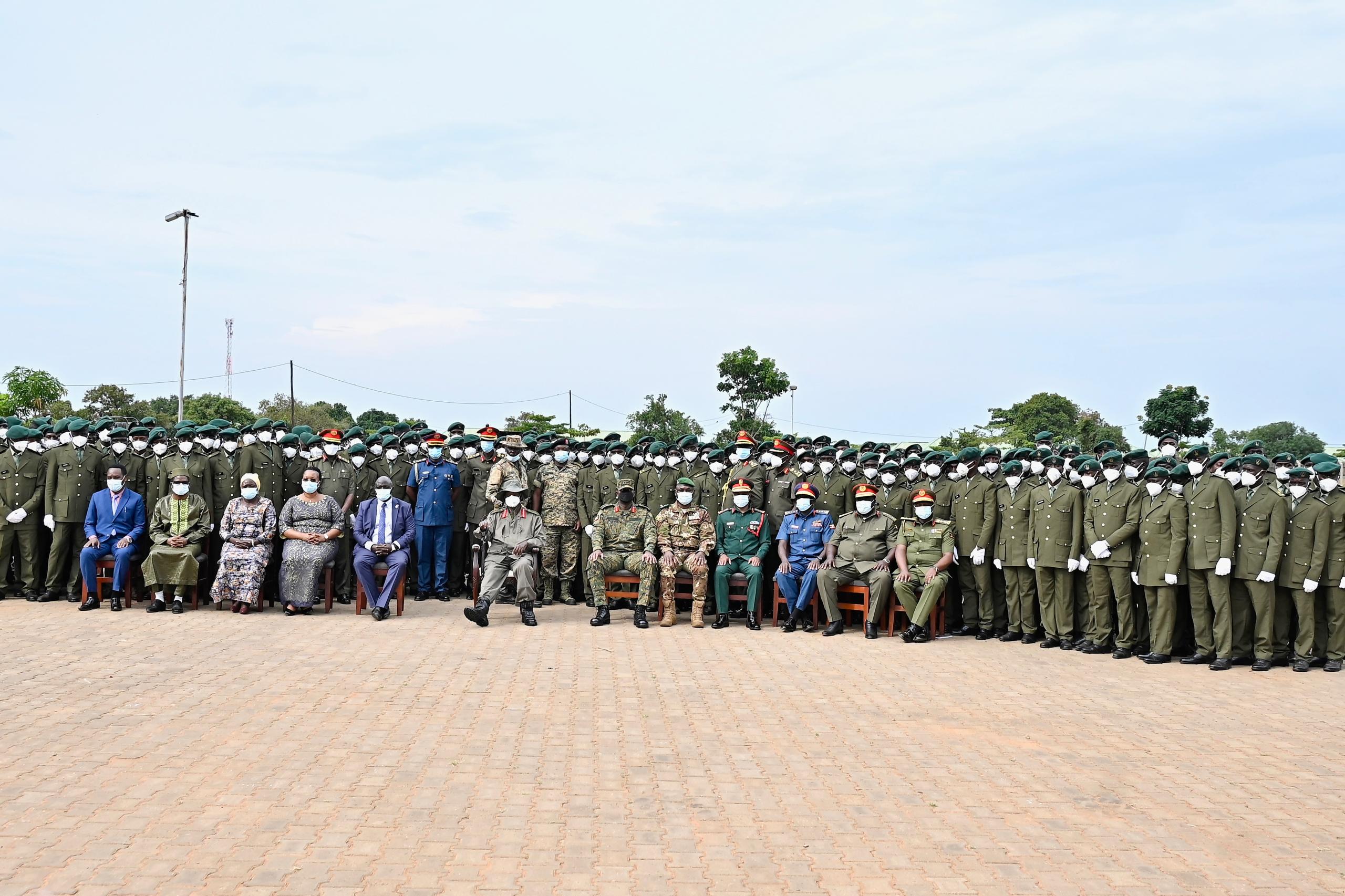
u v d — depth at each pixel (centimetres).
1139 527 1072
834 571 1188
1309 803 609
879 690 894
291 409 5125
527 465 1474
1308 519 1012
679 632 1190
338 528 1278
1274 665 1038
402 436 1534
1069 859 518
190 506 1267
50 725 720
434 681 881
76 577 1327
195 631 1105
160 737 696
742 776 640
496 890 467
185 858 495
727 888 475
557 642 1095
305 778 617
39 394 3612
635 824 553
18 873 473
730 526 1255
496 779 622
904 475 1306
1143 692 906
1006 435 3603
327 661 957
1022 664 1033
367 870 485
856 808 586
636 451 1476
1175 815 585
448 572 1466
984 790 623
